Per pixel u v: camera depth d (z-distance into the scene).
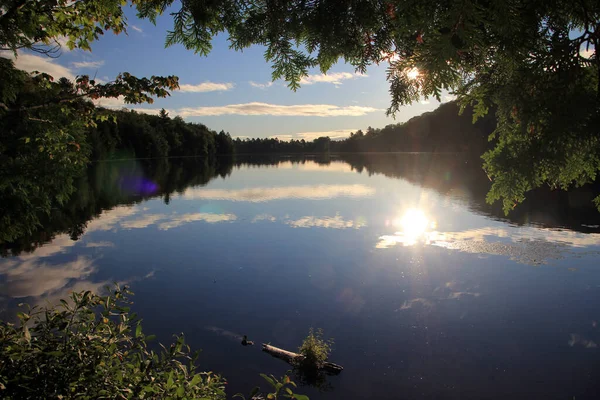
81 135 6.64
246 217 23.08
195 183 44.66
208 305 10.32
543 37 1.19
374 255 14.54
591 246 15.12
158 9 1.67
